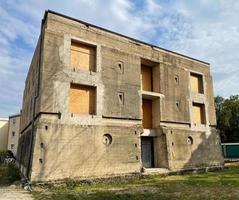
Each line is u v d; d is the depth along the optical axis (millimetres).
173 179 19203
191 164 24078
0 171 25406
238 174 22203
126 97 20734
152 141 23781
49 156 15984
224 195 12648
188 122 25250
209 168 25312
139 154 20266
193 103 26844
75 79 18344
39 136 15938
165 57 24953
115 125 19500
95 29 20266
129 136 20062
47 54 17422
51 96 17031
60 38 18250
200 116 27328
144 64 24344
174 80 25172
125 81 21000
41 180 15344
